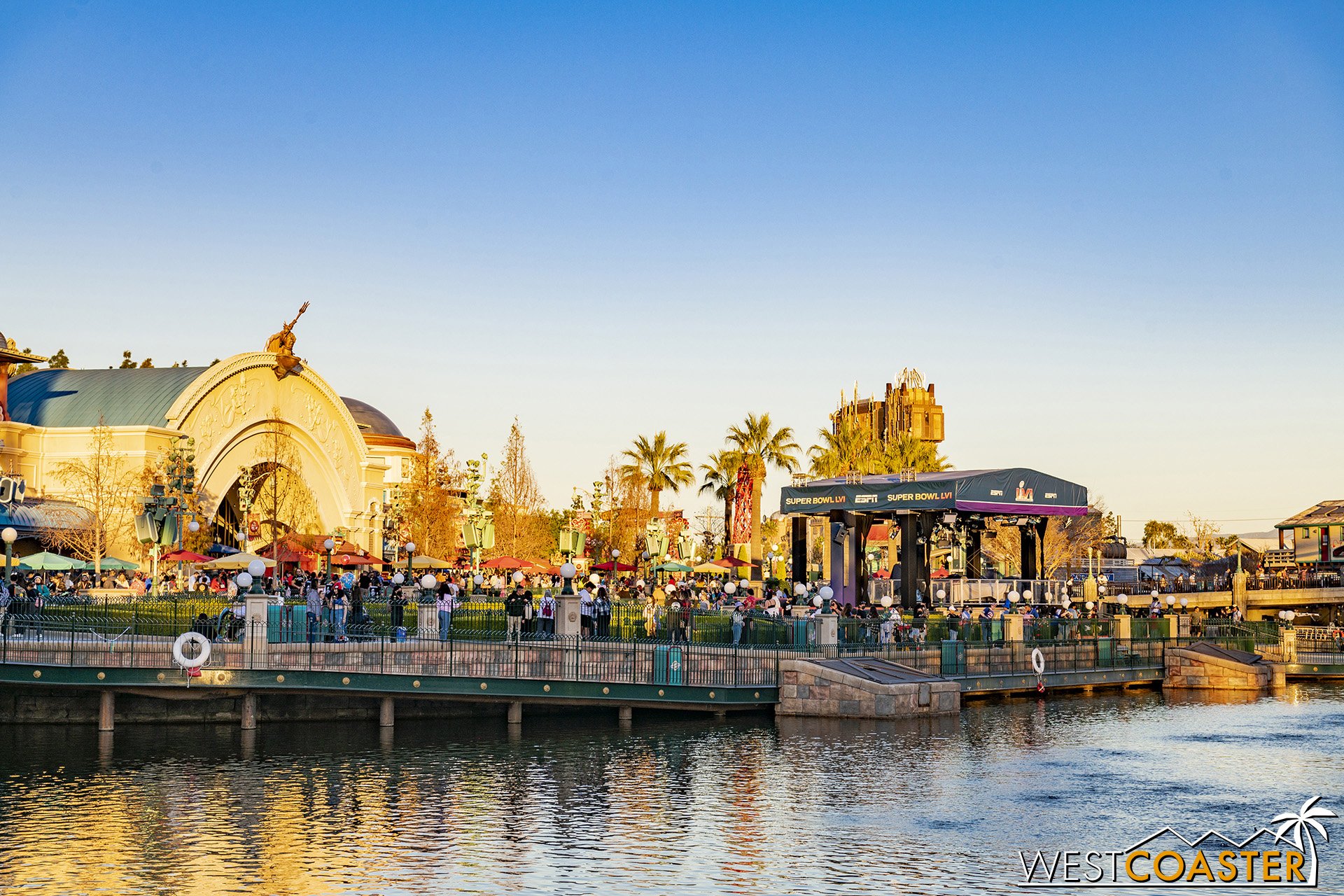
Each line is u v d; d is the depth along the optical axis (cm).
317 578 5394
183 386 7031
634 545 8488
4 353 6531
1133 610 7375
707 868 2283
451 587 4712
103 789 2925
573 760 3378
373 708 4122
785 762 3347
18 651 3422
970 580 6091
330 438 8138
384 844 2438
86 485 6462
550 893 2127
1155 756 3516
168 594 4631
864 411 15050
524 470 9244
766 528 11594
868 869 2284
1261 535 14062
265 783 3008
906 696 4191
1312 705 4894
